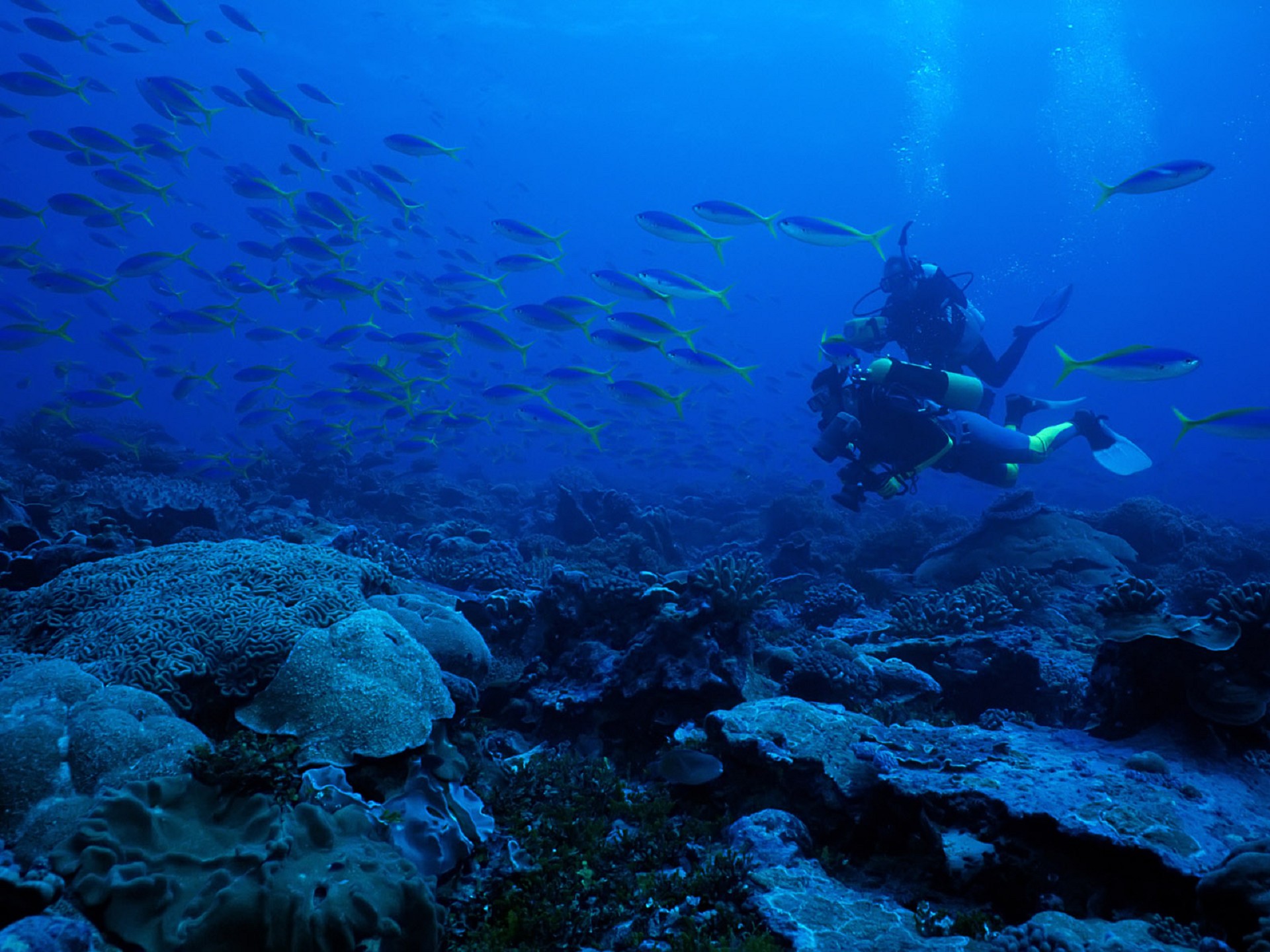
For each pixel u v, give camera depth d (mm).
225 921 2705
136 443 13047
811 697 5914
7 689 3600
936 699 6188
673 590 6422
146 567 5145
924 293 8898
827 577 11320
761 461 23609
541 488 21359
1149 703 4652
